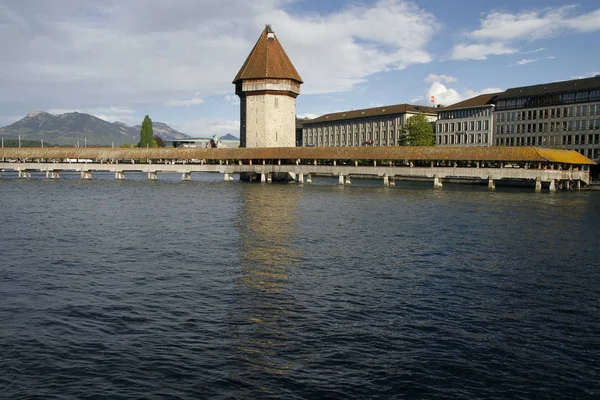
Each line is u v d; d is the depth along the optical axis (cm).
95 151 8200
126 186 6688
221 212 3728
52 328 1312
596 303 1570
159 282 1758
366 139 13162
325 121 14350
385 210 3944
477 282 1802
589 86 8262
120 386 1011
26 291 1641
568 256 2255
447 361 1142
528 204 4456
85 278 1811
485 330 1330
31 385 1012
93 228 2959
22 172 8975
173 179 8856
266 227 3009
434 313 1457
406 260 2147
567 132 8606
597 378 1079
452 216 3581
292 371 1082
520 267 2038
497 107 9794
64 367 1091
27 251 2289
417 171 6431
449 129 10844
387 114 12381
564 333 1320
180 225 3072
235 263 2058
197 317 1402
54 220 3306
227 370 1084
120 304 1511
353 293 1645
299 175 7425
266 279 1809
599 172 8094
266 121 8238
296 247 2406
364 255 2239
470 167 6247
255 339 1249
